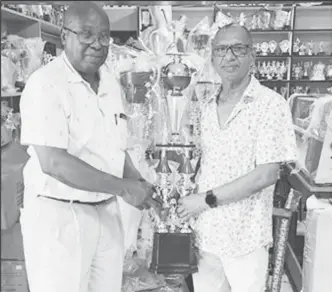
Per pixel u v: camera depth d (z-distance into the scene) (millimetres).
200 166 1372
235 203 1302
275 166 1255
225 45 1231
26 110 1081
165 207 1353
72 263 1220
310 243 1484
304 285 1466
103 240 1317
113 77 1339
